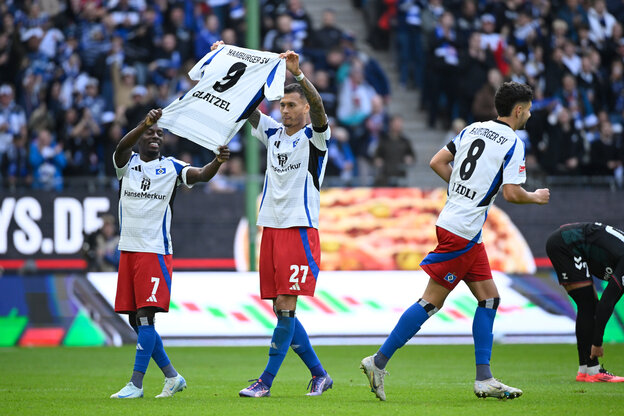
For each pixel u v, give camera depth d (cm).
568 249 2838
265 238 2264
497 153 2088
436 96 6556
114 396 2216
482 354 2133
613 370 3253
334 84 6325
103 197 4978
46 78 6169
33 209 4906
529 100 2136
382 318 4769
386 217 5125
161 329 4662
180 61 6297
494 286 2144
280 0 6600
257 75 2280
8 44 6244
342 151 6156
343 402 2077
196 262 5006
